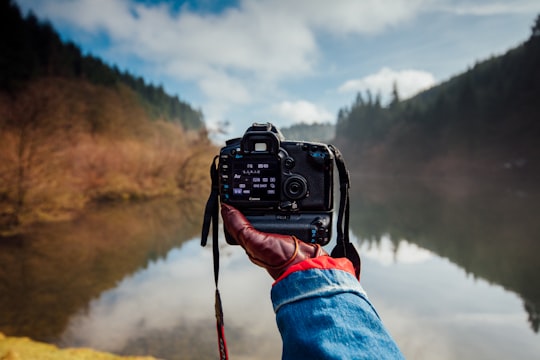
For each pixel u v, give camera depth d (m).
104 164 33.94
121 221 22.62
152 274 13.47
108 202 29.05
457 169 68.56
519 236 22.58
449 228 25.70
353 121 131.75
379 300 12.31
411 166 82.19
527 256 18.14
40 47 62.47
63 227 19.73
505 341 9.38
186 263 14.97
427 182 66.94
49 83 40.34
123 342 8.47
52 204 22.33
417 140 84.94
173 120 113.12
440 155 75.62
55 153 24.17
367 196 46.31
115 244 17.36
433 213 32.06
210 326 9.37
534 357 8.61
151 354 7.97
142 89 117.44
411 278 14.86
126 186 33.03
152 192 34.50
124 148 38.06
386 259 17.94
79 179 29.06
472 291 13.33
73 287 11.90
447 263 17.17
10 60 48.66
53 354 6.64
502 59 84.38
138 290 11.84
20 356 6.23
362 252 19.33
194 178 39.97
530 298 12.60
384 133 104.44
